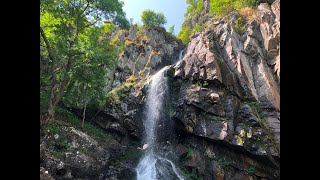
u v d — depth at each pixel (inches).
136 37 1248.2
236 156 768.3
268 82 833.5
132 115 898.1
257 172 745.6
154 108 918.4
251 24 948.6
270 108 800.3
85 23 763.4
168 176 755.4
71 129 698.8
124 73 1082.7
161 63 1166.3
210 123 791.7
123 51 1129.4
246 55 899.4
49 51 667.4
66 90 803.4
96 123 890.7
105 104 888.3
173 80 935.7
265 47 915.4
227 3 1226.6
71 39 687.1
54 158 600.4
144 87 962.7
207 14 1493.6
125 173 733.9
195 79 868.0
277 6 942.4
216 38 944.3
